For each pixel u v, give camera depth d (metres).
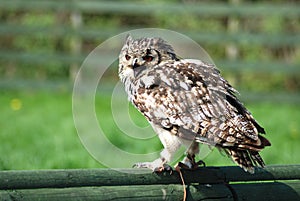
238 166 7.79
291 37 22.94
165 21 26.78
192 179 7.56
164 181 7.45
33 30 23.14
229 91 7.67
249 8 22.91
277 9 22.83
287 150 13.49
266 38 22.98
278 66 22.84
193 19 26.62
